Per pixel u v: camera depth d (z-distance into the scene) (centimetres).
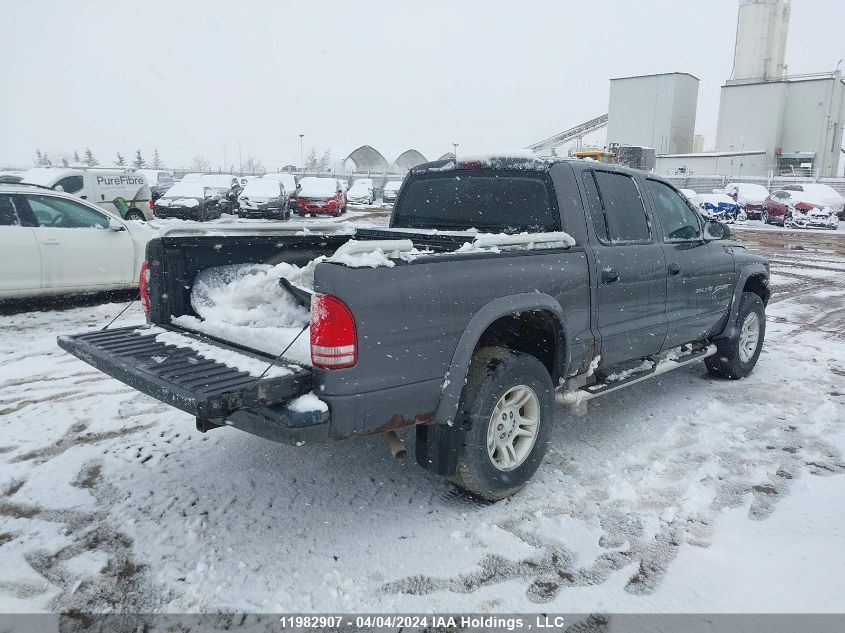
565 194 407
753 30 4694
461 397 338
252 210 2377
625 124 5319
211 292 395
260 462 405
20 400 508
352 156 6738
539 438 374
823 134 4591
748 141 4766
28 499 355
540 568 300
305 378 288
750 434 463
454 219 465
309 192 2659
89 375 574
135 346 351
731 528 336
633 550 315
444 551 312
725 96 4859
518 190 429
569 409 515
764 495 372
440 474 339
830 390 571
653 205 478
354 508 352
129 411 489
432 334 310
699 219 539
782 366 652
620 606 274
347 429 287
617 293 424
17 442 429
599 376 439
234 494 364
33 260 760
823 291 1147
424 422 321
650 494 371
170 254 389
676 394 558
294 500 359
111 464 399
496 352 354
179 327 384
